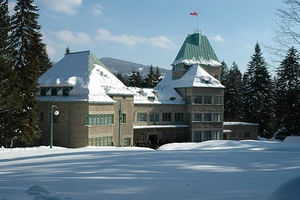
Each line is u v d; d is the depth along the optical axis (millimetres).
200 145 28297
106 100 39031
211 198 7371
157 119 51750
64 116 38688
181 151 20438
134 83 103250
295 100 56812
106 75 44000
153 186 8633
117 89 43062
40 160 15914
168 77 61938
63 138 38750
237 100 78750
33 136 37938
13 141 40125
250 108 70875
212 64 60438
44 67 57906
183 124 54375
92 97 37469
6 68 32656
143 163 13742
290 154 18125
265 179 9844
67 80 40125
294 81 56500
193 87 53375
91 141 36844
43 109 41219
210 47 62625
